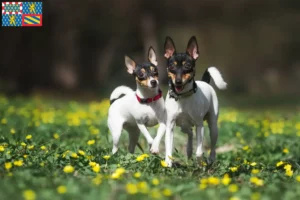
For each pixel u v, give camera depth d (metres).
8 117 14.41
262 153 10.73
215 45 37.84
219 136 12.66
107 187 6.22
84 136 11.55
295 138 12.66
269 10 39.16
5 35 28.88
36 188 6.14
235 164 8.84
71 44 31.36
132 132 9.47
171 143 8.58
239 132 13.16
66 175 7.04
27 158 7.90
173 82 8.22
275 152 10.83
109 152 9.05
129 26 33.22
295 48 40.41
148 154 8.52
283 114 19.36
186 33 37.03
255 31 39.28
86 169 7.46
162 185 6.64
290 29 40.19
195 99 8.41
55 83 30.78
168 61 8.38
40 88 29.81
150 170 7.82
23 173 6.65
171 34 36.56
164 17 35.06
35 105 18.50
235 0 37.00
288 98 30.06
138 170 7.79
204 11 36.62
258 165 8.80
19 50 29.52
